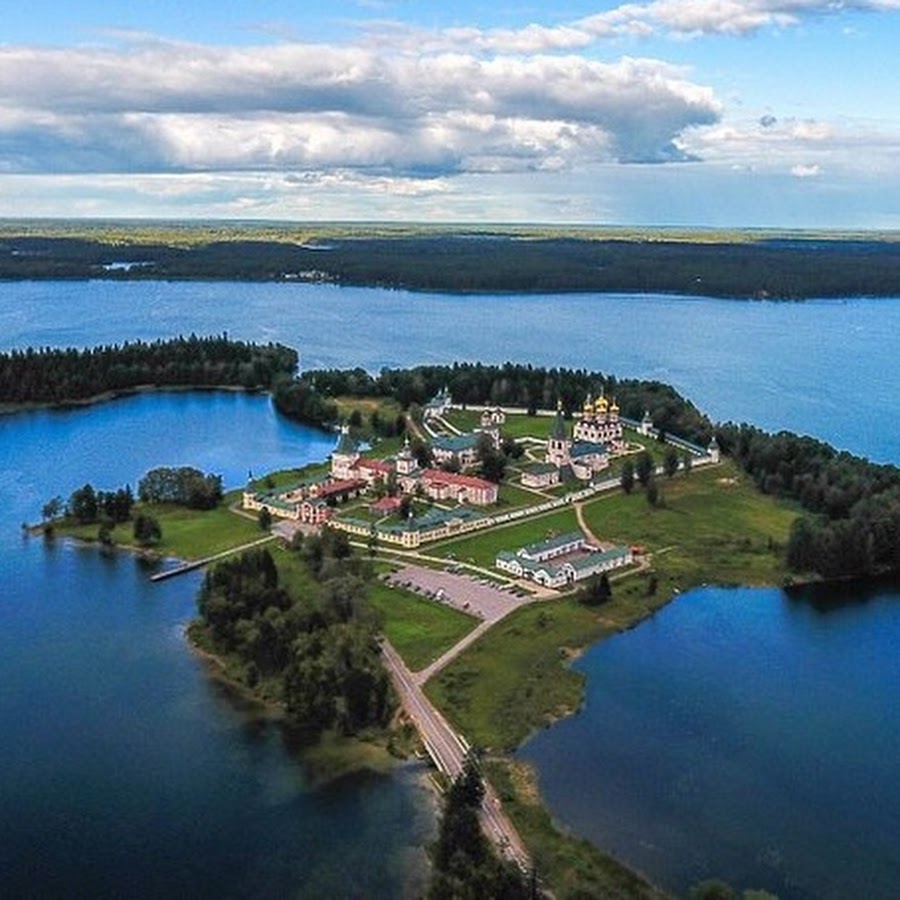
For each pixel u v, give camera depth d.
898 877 195.25
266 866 195.25
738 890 189.12
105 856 198.75
